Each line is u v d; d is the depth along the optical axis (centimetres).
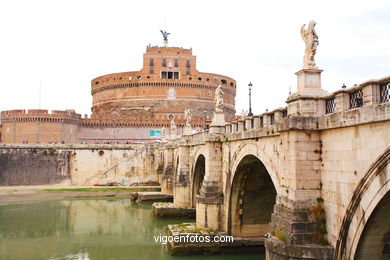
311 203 1883
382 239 1605
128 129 11456
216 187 3653
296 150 1892
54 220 5178
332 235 1798
